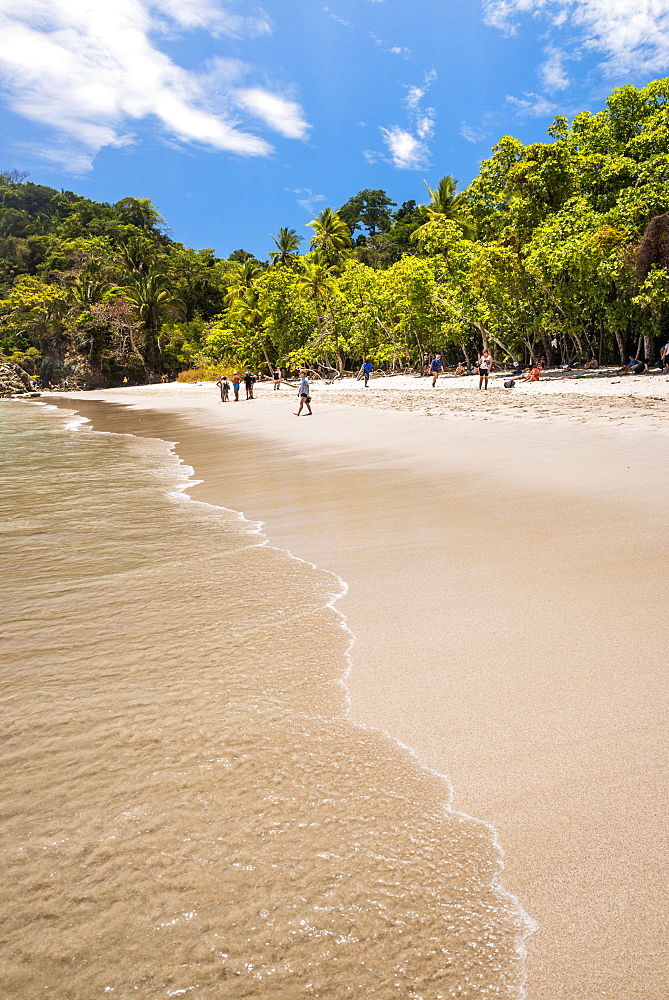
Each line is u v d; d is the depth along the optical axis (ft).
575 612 12.96
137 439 64.64
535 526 19.76
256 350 188.65
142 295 245.04
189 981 5.57
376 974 5.55
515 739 8.84
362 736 9.19
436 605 13.99
